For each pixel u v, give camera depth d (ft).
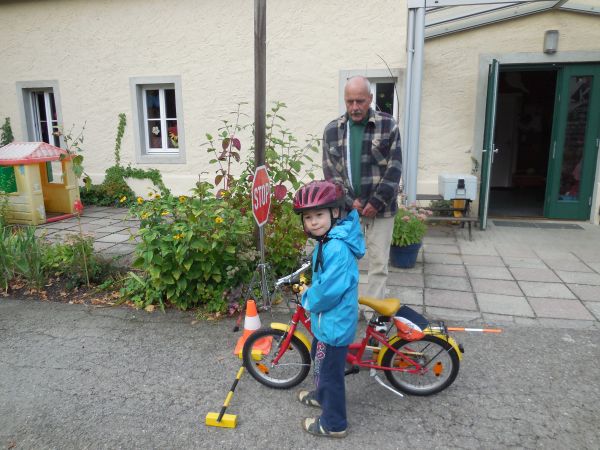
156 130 30.22
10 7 30.09
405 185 20.90
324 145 11.88
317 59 25.46
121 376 10.46
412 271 16.67
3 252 15.55
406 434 8.44
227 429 8.69
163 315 13.46
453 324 12.55
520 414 8.89
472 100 23.49
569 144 23.50
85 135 30.48
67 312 13.80
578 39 22.03
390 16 24.23
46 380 10.37
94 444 8.38
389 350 9.25
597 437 8.25
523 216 25.26
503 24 22.56
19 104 31.55
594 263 17.29
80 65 29.66
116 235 22.08
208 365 10.85
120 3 28.12
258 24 12.48
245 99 27.30
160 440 8.45
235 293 13.52
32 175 23.77
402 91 24.81
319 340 8.13
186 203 13.64
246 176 14.97
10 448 8.33
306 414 9.08
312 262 8.38
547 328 12.23
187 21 27.30
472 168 24.08
